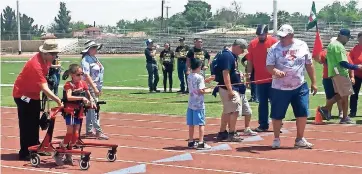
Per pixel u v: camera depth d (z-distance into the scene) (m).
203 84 9.60
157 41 74.44
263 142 10.39
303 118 9.66
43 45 8.65
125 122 13.45
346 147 9.84
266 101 11.47
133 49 74.75
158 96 19.39
